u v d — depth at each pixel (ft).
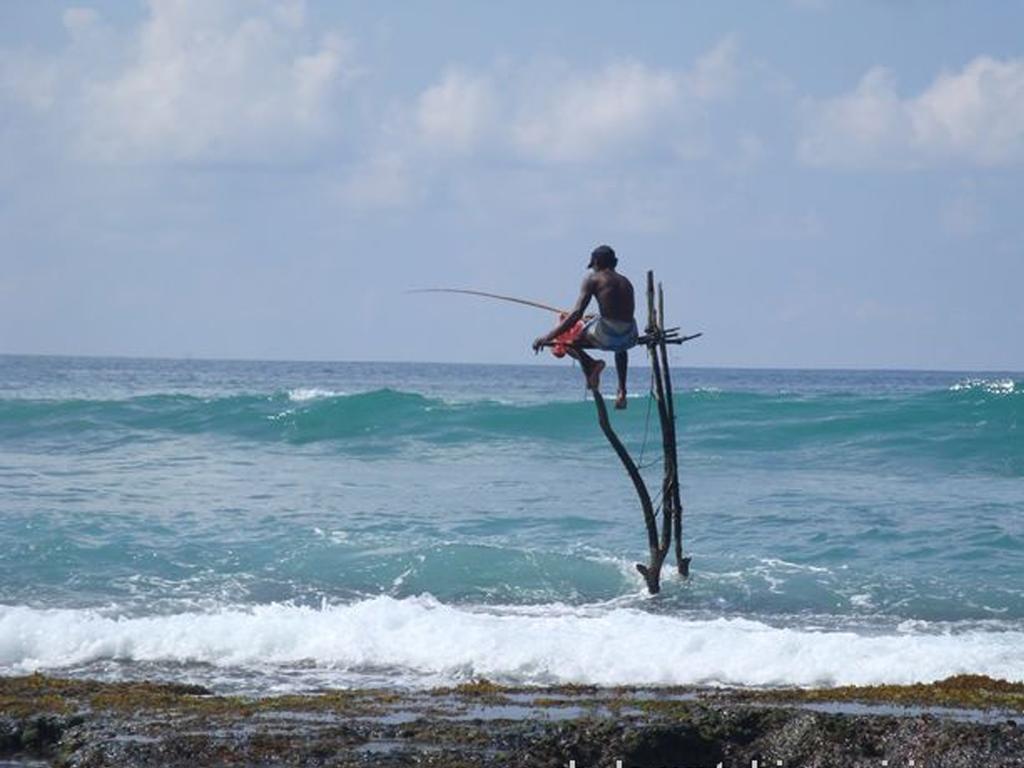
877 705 40.09
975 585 66.64
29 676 44.16
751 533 80.12
